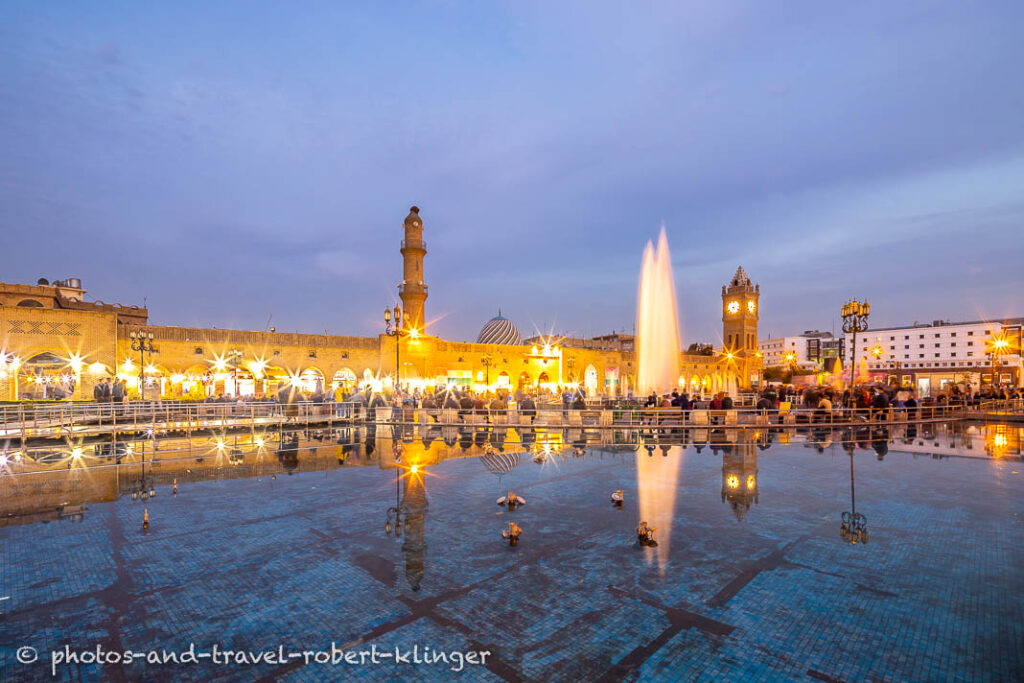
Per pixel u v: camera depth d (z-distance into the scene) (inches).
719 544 259.4
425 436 704.4
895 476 424.8
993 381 1534.2
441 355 1897.1
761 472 442.0
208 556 245.8
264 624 183.8
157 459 510.3
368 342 1732.3
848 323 1068.5
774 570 226.4
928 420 890.7
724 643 169.0
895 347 3769.7
